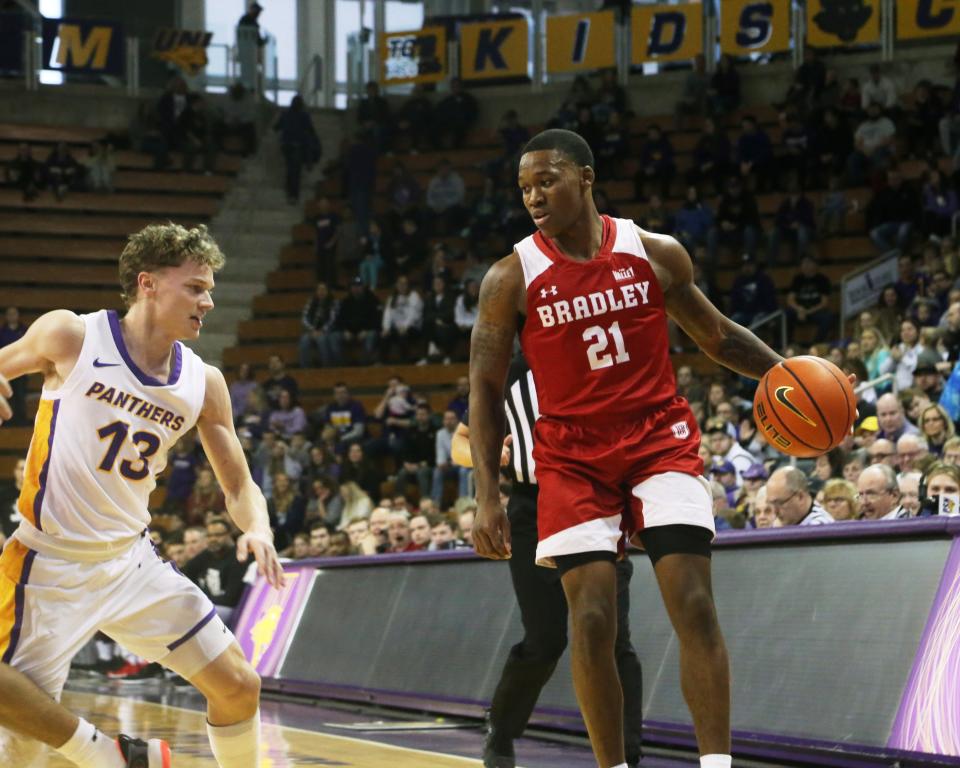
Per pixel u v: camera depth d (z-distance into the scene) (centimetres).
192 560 1249
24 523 411
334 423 1738
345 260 2188
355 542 1205
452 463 1576
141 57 2447
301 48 2562
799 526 626
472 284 1898
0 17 2377
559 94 2342
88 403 408
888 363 1223
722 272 1912
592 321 412
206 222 2322
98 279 2223
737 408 1328
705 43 2230
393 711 875
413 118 2345
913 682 543
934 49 2105
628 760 561
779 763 599
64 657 411
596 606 396
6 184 2242
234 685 429
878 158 1930
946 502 699
